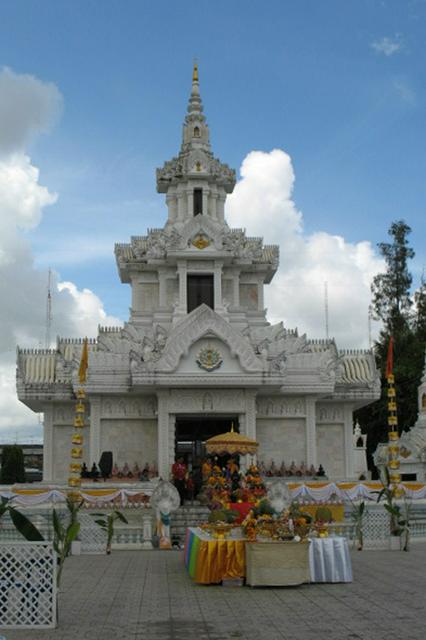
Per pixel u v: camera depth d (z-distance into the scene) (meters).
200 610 18.69
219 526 23.39
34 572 17.02
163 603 19.70
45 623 16.75
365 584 22.55
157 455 51.12
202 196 59.22
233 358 49.19
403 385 74.00
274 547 22.22
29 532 17.50
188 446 55.06
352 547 32.69
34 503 37.19
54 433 53.78
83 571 26.28
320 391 51.66
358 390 54.69
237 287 56.81
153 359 48.66
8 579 17.03
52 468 53.28
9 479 57.94
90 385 50.31
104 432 51.50
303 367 51.81
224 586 22.55
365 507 37.25
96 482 45.44
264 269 57.56
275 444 52.56
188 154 59.69
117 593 21.36
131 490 40.22
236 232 58.59
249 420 50.34
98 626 16.84
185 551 28.31
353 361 57.38
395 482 34.03
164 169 60.28
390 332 80.00
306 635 15.77
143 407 51.91
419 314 81.69
